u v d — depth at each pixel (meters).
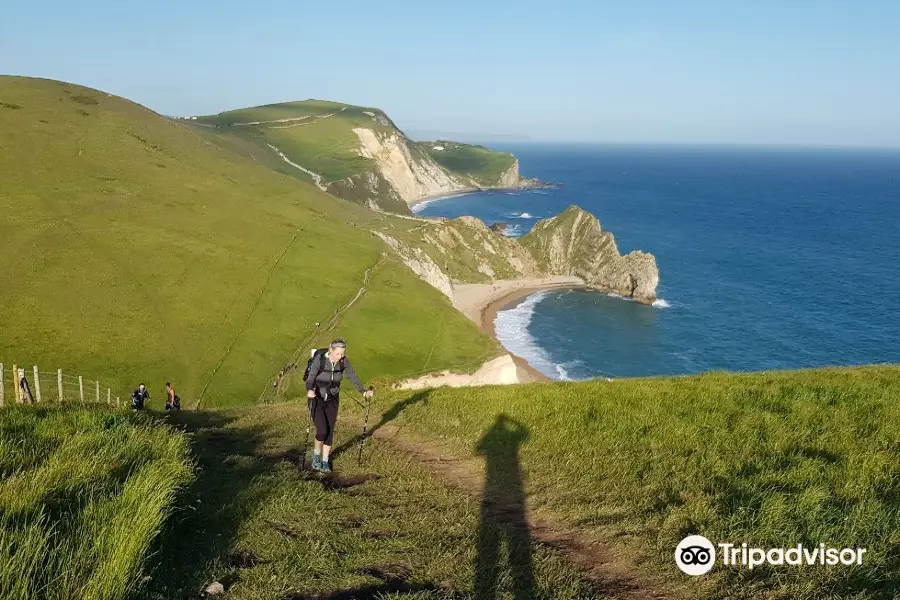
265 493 9.04
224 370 54.00
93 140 97.38
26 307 52.81
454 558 6.96
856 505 7.32
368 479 10.40
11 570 4.85
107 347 51.47
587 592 6.18
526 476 10.12
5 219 66.12
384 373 60.09
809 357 78.88
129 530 6.02
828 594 5.67
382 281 83.62
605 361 81.19
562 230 141.12
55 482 7.03
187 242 75.56
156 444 9.65
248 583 6.18
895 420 11.59
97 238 68.75
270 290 71.12
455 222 139.25
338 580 6.35
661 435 11.26
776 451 9.92
